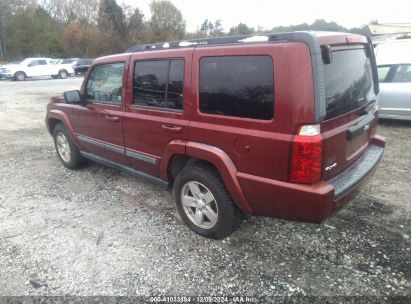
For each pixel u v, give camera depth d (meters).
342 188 2.75
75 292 2.71
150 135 3.60
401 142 6.43
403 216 3.70
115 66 3.98
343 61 2.86
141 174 4.04
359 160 3.33
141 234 3.48
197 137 3.10
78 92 4.52
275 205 2.75
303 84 2.41
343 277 2.81
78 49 49.25
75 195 4.43
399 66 7.50
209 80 2.96
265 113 2.62
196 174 3.20
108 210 4.00
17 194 4.48
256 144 2.67
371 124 3.46
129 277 2.86
